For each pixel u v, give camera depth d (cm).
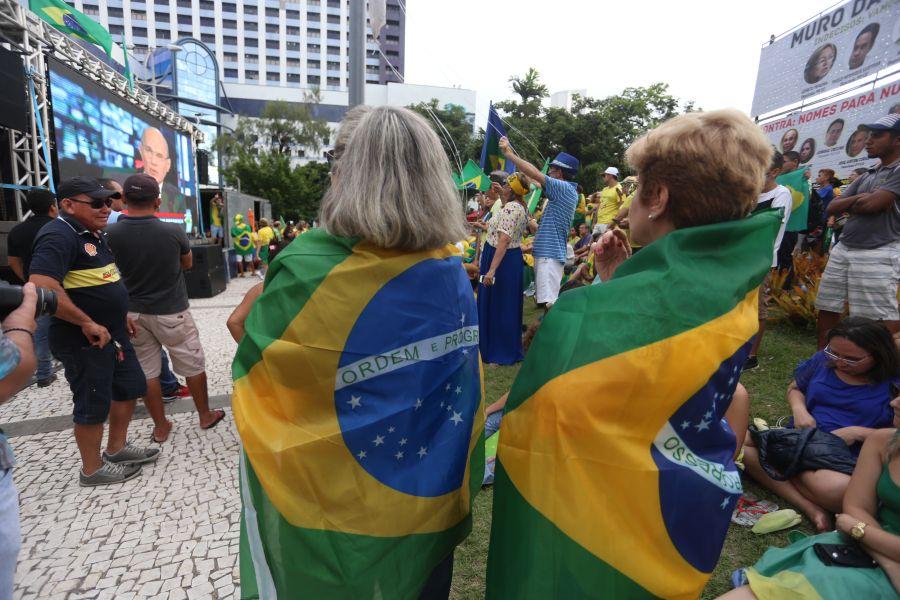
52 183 699
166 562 218
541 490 91
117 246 301
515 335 436
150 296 312
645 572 87
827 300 374
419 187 108
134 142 990
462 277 124
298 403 107
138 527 242
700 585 93
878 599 145
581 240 808
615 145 2752
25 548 226
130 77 948
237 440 333
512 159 412
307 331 105
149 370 321
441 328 114
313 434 104
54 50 734
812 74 946
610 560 87
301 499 105
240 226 1297
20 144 669
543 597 90
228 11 9662
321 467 104
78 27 750
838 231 587
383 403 107
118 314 272
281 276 109
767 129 1085
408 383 109
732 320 92
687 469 90
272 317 107
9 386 125
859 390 251
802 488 234
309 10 9894
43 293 146
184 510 255
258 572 110
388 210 104
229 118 7438
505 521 100
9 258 405
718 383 92
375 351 106
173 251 319
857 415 249
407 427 109
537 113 3044
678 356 88
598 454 88
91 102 820
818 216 679
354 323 106
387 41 9138
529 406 97
